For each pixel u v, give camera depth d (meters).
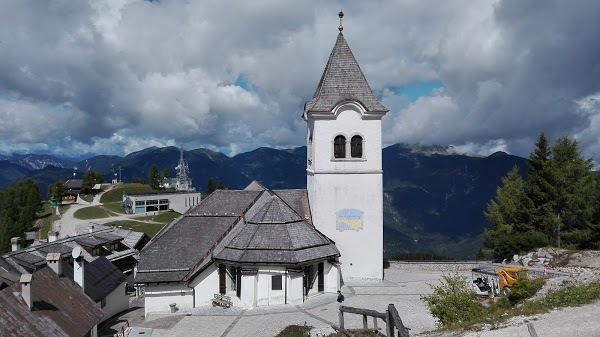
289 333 31.62
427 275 51.16
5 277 33.25
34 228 133.38
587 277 30.36
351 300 41.19
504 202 63.19
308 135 52.31
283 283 40.12
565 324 22.02
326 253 42.75
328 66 49.59
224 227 46.06
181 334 34.94
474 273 41.34
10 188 160.88
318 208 47.84
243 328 35.31
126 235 69.38
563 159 59.22
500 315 25.38
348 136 47.88
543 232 58.25
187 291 41.84
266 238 41.34
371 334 25.45
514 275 36.88
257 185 54.91
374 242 48.09
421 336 24.66
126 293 47.66
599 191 58.59
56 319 28.58
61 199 173.75
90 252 53.94
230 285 42.12
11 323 25.73
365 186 48.03
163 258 43.03
